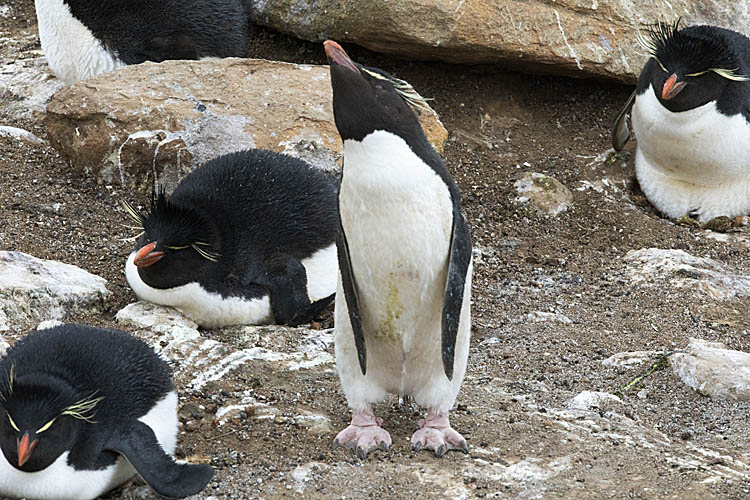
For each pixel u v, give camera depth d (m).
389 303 8.24
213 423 9.45
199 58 17.06
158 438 8.59
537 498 8.09
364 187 7.75
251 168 12.51
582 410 9.97
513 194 16.25
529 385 10.63
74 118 15.16
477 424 9.47
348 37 17.66
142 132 14.93
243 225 12.01
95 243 13.62
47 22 16.89
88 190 15.02
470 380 10.73
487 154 17.41
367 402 8.99
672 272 13.93
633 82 18.41
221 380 10.38
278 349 11.32
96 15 16.58
